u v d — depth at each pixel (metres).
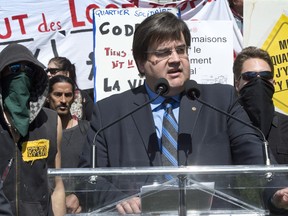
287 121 5.16
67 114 6.43
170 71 4.05
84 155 4.14
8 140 3.84
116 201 3.43
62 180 3.51
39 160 3.88
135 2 7.90
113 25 6.75
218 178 3.34
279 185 3.36
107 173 3.37
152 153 3.95
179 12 6.79
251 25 7.00
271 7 6.99
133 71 6.68
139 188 3.41
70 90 6.45
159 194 3.35
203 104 4.04
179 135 3.96
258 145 3.90
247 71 5.22
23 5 7.83
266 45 6.97
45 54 7.82
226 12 7.81
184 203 3.34
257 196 3.37
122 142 4.01
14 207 3.77
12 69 3.89
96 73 6.68
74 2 7.78
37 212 3.81
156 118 4.09
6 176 3.79
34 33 7.82
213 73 6.92
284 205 3.38
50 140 3.97
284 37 6.96
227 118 4.05
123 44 6.73
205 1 7.83
